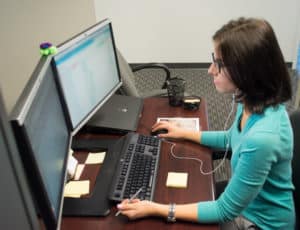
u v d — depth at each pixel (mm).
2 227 484
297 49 3762
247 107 1052
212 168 1188
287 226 1142
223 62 1005
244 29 966
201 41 4098
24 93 743
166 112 1630
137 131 1461
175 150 1306
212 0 3836
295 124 1202
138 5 3979
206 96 3469
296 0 3680
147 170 1149
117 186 1067
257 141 952
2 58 1539
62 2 1709
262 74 966
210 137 1329
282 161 1045
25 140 635
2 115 482
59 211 851
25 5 1559
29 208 546
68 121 1186
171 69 4293
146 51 4266
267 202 1113
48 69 1014
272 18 3826
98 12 4059
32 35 1611
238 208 986
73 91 1242
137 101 1685
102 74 1507
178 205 984
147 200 1019
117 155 1261
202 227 954
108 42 1559
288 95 1038
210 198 1046
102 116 1511
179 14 3975
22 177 526
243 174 975
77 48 1257
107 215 986
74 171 1173
